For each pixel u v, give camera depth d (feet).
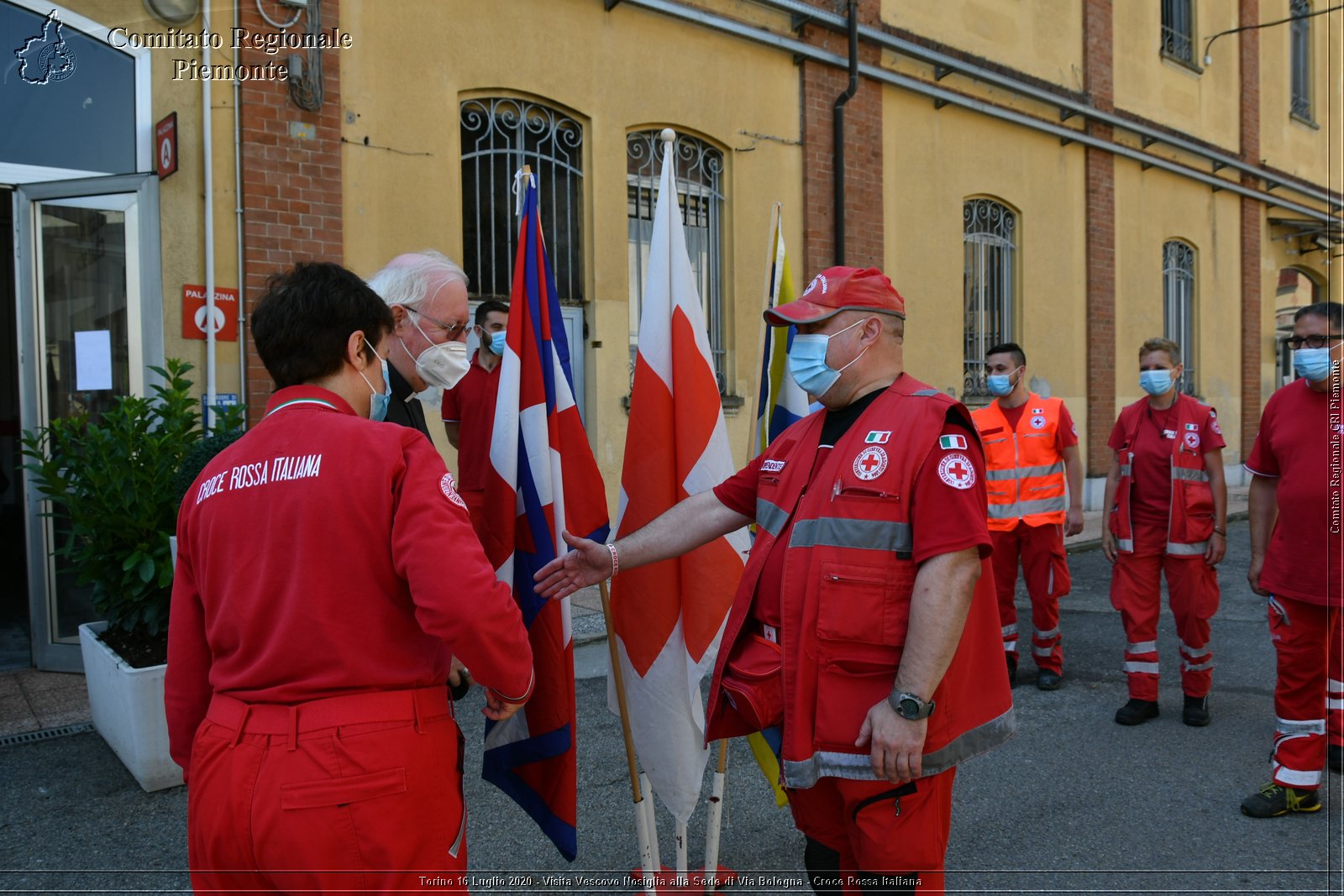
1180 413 15.31
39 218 17.25
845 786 6.80
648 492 9.25
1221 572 28.91
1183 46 44.73
